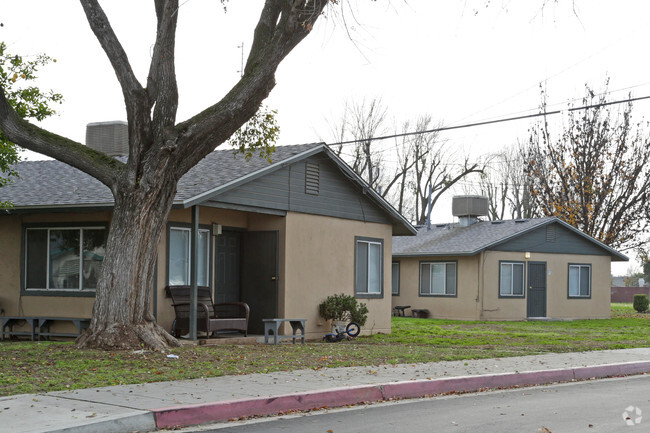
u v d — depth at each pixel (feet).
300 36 45.52
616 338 67.00
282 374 37.01
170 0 44.34
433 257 106.63
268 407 29.78
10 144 52.90
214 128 45.19
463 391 36.65
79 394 30.09
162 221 45.75
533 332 75.87
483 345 57.88
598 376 43.27
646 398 34.24
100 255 54.90
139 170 44.68
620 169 136.87
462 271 102.83
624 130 136.56
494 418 28.71
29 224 57.67
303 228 62.64
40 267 57.21
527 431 26.07
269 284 61.11
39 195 56.70
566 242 108.78
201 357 42.47
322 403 31.53
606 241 136.56
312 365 40.78
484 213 117.50
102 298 44.68
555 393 36.09
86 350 43.21
